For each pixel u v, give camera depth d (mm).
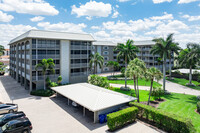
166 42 34000
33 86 39312
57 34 38812
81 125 17984
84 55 43719
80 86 30141
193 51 39344
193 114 21656
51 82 34781
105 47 74625
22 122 15664
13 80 50125
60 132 16297
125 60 37312
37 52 35406
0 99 28641
